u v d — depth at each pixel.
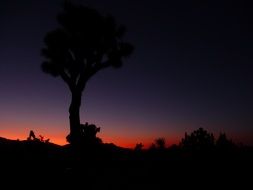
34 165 10.09
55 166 9.99
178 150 13.76
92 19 10.47
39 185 8.14
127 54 10.84
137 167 10.99
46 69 10.66
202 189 8.47
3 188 7.68
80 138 10.41
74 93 10.51
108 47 10.69
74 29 10.54
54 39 10.45
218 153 12.87
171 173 10.25
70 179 8.81
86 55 10.49
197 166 11.28
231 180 9.36
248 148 13.59
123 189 8.25
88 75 10.58
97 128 10.91
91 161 10.39
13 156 11.19
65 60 10.52
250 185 8.76
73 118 10.41
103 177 9.27
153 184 8.91
